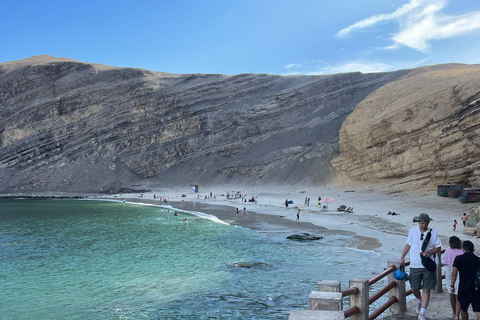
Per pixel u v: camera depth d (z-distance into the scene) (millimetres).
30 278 21797
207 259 25734
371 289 17609
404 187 62938
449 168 56594
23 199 101750
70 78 147125
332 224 40406
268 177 97188
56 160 121188
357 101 111250
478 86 55500
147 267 23859
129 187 110312
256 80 133250
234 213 55906
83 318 15688
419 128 63062
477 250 21875
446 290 10219
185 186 106312
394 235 31656
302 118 113000
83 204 82812
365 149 75125
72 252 29203
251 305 16688
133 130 123438
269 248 28969
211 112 123875
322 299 5191
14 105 143875
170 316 15695
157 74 155000
